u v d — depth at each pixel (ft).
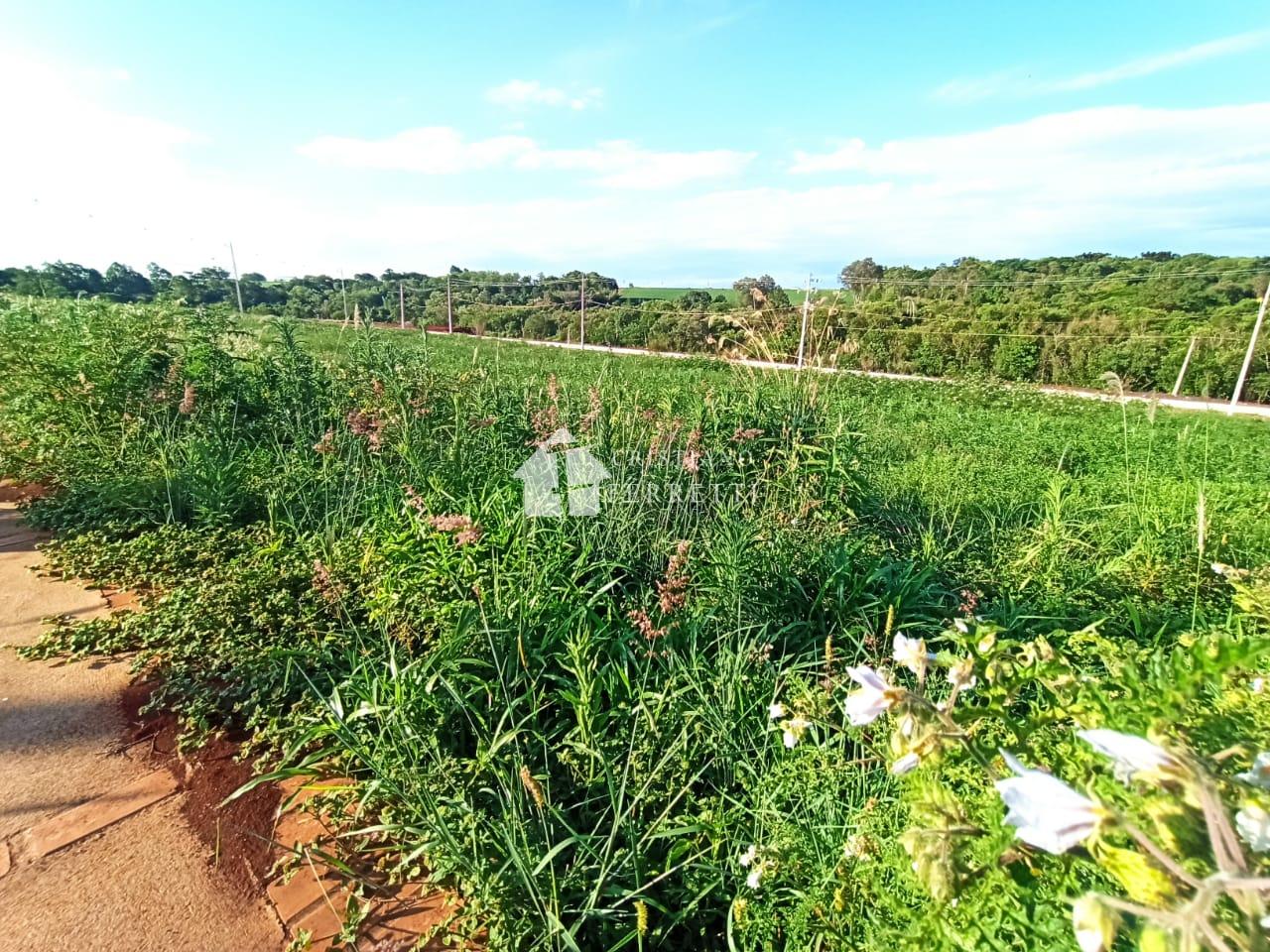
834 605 10.82
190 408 17.58
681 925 6.44
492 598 9.75
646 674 8.98
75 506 14.74
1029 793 2.93
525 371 38.86
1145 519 16.52
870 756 7.06
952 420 36.42
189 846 6.92
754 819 7.16
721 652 9.18
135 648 10.16
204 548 12.89
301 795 7.65
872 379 56.44
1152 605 12.41
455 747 8.08
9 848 6.73
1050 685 4.60
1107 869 2.82
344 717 7.75
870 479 19.90
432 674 8.56
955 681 4.50
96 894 6.30
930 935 3.85
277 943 6.05
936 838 3.67
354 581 11.58
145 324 21.63
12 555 12.97
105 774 7.79
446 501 13.28
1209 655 3.43
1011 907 3.70
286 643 9.96
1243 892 2.52
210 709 8.73
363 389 19.72
